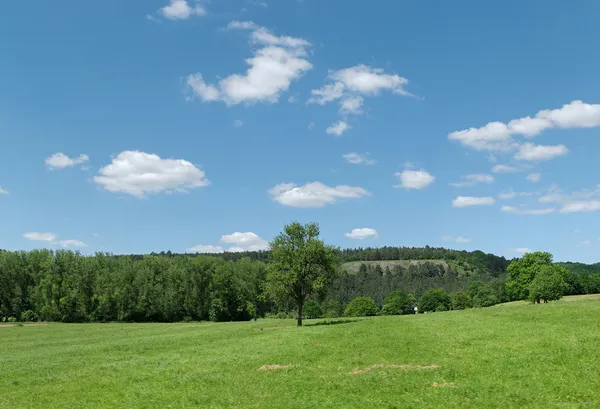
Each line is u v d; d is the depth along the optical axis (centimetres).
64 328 9425
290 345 4247
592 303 5716
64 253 13275
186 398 2444
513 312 5622
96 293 12938
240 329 7062
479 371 2569
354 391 2328
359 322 6456
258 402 2256
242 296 14212
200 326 8812
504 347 3212
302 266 6925
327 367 3108
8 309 12925
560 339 3234
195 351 4419
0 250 13700
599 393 1970
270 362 3450
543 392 2058
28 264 13375
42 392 2894
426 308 18362
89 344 5981
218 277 13888
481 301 16638
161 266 14100
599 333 3325
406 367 2875
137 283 13200
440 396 2086
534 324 4172
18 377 3584
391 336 4353
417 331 4612
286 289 7000
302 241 7056
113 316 13112
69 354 4881
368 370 2880
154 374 3250
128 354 4575
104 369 3641
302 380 2703
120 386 2916
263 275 15550
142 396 2591
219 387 2681
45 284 12675
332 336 4675
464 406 1905
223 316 14012
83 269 12950
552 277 9488
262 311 15700
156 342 5569
